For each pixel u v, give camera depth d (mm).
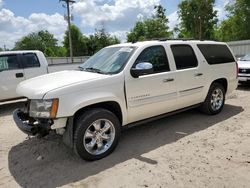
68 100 3822
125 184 3451
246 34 42344
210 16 46188
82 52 63438
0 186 3564
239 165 3820
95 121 4066
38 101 3805
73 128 4020
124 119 4516
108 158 4207
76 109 3861
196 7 46250
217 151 4312
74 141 3949
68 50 64188
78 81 4031
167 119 6105
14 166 4129
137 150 4469
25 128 4066
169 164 3932
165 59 5090
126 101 4449
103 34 52656
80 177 3680
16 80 8148
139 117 4762
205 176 3562
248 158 4027
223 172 3646
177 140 4844
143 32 56156
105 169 3865
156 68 4910
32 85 4227
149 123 5863
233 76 6656
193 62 5609
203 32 47250
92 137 4133
